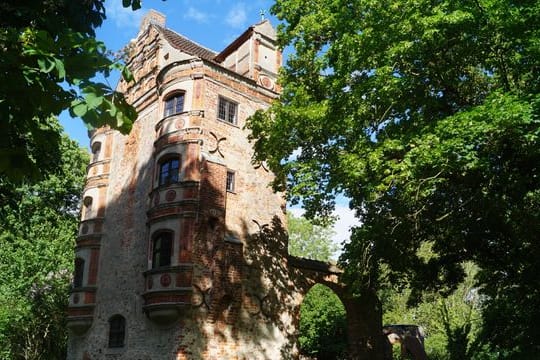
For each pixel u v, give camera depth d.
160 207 24.34
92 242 29.11
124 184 28.92
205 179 24.61
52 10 7.27
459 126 13.91
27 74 5.09
